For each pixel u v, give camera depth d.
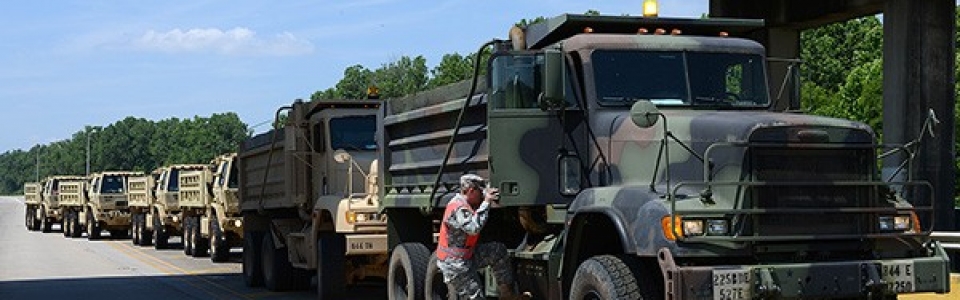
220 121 185.75
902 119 19.94
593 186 10.48
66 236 45.84
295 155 17.69
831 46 73.50
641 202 9.12
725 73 10.75
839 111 48.41
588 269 9.51
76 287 20.14
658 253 8.77
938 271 9.27
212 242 27.56
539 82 10.55
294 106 17.94
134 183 37.50
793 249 9.05
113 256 30.47
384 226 15.50
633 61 10.55
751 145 8.95
